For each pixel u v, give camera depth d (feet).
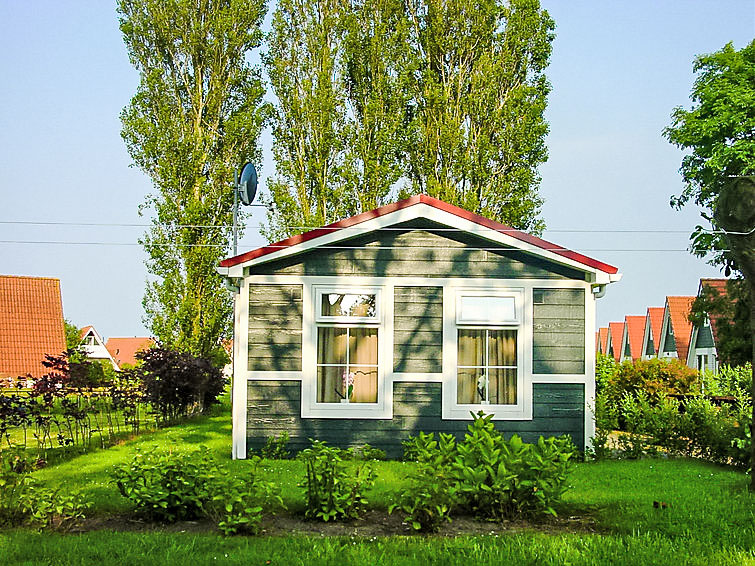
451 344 49.62
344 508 30.04
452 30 97.40
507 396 49.70
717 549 25.99
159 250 86.94
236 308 49.42
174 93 91.81
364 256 49.70
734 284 99.19
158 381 67.62
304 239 48.85
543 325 49.98
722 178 93.09
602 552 25.57
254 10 94.22
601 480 40.09
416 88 96.63
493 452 30.01
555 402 49.70
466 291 49.80
